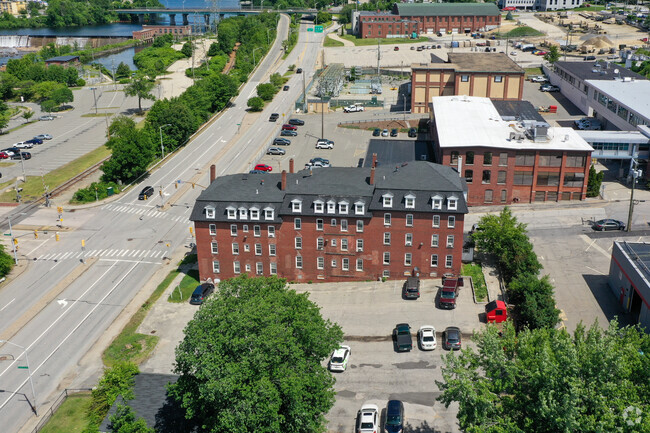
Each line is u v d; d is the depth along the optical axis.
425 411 72.00
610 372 50.84
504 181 128.00
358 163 154.62
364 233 98.38
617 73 191.50
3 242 123.81
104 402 71.75
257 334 63.62
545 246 111.19
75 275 109.81
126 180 154.88
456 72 187.50
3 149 183.50
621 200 129.00
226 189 103.00
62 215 136.12
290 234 100.00
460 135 132.88
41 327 94.62
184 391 65.38
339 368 79.06
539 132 128.25
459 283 96.69
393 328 87.81
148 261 113.94
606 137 136.62
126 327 92.81
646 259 90.56
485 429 54.25
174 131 175.75
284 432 63.75
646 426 46.66
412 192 96.56
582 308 92.56
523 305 85.06
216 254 102.88
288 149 169.62
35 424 74.62
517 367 55.69
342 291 98.56
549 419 50.78
